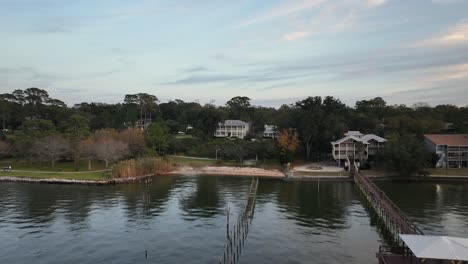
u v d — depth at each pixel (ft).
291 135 442.50
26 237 177.37
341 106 525.34
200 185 325.01
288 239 176.45
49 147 389.19
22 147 402.31
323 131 453.58
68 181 331.77
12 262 148.25
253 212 228.02
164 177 375.45
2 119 573.33
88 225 197.36
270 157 464.65
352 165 406.00
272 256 154.81
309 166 419.54
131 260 150.41
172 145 510.99
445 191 295.89
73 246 165.89
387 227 193.26
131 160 372.99
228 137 622.95
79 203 248.52
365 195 272.51
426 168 370.12
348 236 181.16
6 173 363.56
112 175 342.64
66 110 618.44
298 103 514.68
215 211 228.22
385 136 458.50
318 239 176.65
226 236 179.83
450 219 207.41
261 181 354.54
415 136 412.36
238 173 404.57
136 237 178.40
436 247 106.32
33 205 242.17
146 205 243.40
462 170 379.14
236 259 151.12
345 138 419.33
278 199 268.00
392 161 359.87
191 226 196.24
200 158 483.92
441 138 412.16
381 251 137.28
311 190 305.73
